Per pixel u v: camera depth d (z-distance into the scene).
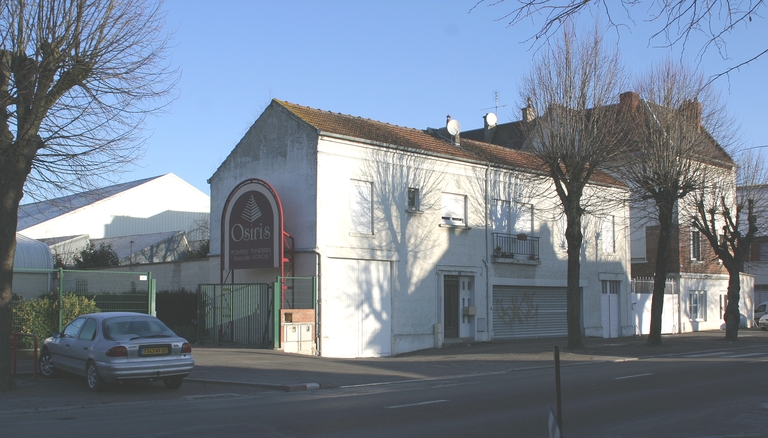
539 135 22.81
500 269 27.27
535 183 28.34
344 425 9.35
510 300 27.84
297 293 21.94
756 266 48.00
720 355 21.81
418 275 24.44
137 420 9.83
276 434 8.70
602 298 31.72
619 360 20.56
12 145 12.38
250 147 24.34
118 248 37.66
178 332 23.64
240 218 23.16
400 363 19.41
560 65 22.53
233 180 24.94
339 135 22.27
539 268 28.70
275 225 21.91
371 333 22.89
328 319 21.77
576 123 22.34
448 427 9.27
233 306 22.73
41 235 42.50
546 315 29.33
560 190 23.02
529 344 25.89
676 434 8.97
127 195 47.16
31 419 10.18
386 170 23.70
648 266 36.28
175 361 12.99
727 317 28.72
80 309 18.64
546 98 22.80
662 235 25.28
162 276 29.17
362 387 14.57
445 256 25.36
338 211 22.28
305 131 22.36
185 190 50.81
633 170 24.69
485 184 27.02
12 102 12.36
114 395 12.70
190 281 27.77
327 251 21.83
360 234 22.77
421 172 24.83
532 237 28.55
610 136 22.67
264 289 21.83
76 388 13.48
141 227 47.75
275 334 20.81
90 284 21.11
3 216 12.66
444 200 25.72
